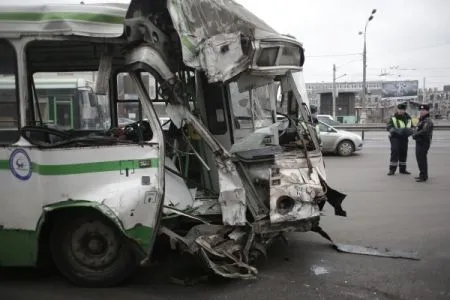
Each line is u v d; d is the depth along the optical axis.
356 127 34.28
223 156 4.57
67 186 4.34
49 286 4.73
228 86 5.51
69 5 4.39
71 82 5.50
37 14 4.38
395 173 12.54
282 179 4.77
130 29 4.29
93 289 4.64
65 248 4.65
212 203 4.93
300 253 5.76
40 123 4.86
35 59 4.84
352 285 4.74
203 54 4.27
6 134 4.51
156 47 4.39
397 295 4.49
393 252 5.79
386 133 31.44
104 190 4.30
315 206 4.93
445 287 4.69
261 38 4.63
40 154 4.37
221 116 5.54
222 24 4.59
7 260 4.57
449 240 6.30
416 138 11.06
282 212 4.71
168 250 5.69
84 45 4.79
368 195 9.50
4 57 4.46
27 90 4.51
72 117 5.49
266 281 4.83
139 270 5.14
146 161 4.34
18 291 4.60
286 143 5.84
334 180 11.51
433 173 12.42
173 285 4.74
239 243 4.61
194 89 5.08
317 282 4.81
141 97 4.54
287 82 5.20
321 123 17.44
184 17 4.31
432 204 8.55
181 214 4.60
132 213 4.26
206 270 4.79
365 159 16.03
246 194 4.68
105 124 5.59
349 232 6.73
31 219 4.42
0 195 4.48
